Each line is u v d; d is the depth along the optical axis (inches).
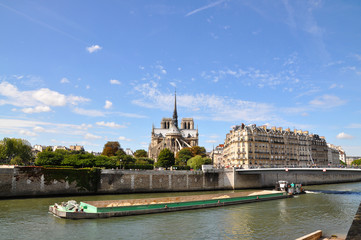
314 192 3705.7
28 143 6205.7
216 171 4131.4
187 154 7583.7
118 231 1533.0
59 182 2947.8
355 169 3105.3
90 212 1804.9
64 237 1416.1
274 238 1446.9
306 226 1712.6
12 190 2689.5
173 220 1818.4
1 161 5182.1
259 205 2516.0
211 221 1819.6
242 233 1541.6
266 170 3959.2
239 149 5506.9
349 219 1924.2
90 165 3469.5
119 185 3316.9
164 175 3678.6
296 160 6063.0
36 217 1827.0
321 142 6796.3
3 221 1717.5
